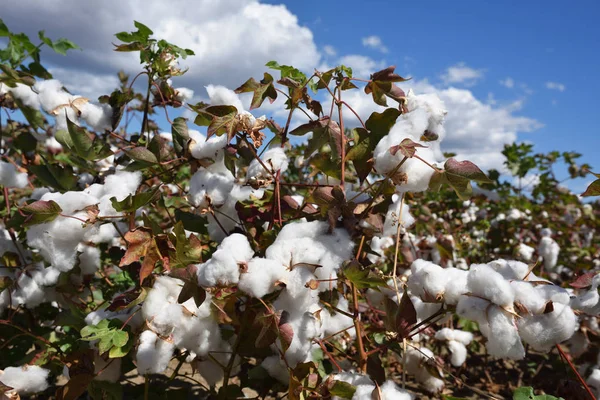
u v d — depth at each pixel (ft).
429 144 4.94
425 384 6.59
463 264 11.67
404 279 6.01
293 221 5.50
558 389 4.83
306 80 5.36
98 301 7.18
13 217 6.03
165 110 5.97
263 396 5.19
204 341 4.48
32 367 5.00
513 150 17.98
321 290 4.42
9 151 7.54
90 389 4.81
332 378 4.17
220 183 5.36
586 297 4.60
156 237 4.59
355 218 4.59
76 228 4.64
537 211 16.75
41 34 6.47
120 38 6.00
